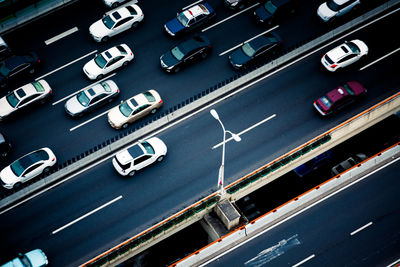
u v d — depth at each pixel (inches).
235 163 2026.3
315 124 2114.9
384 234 1919.3
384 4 2393.0
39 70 2244.1
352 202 1990.7
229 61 2252.7
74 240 1887.3
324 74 2236.7
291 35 2333.9
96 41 2298.2
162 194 1971.0
